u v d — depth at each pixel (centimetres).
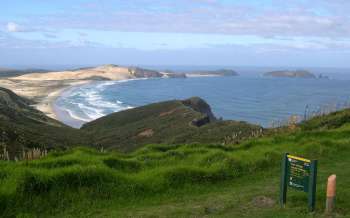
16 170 1073
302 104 14425
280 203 973
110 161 1362
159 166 1391
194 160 1469
